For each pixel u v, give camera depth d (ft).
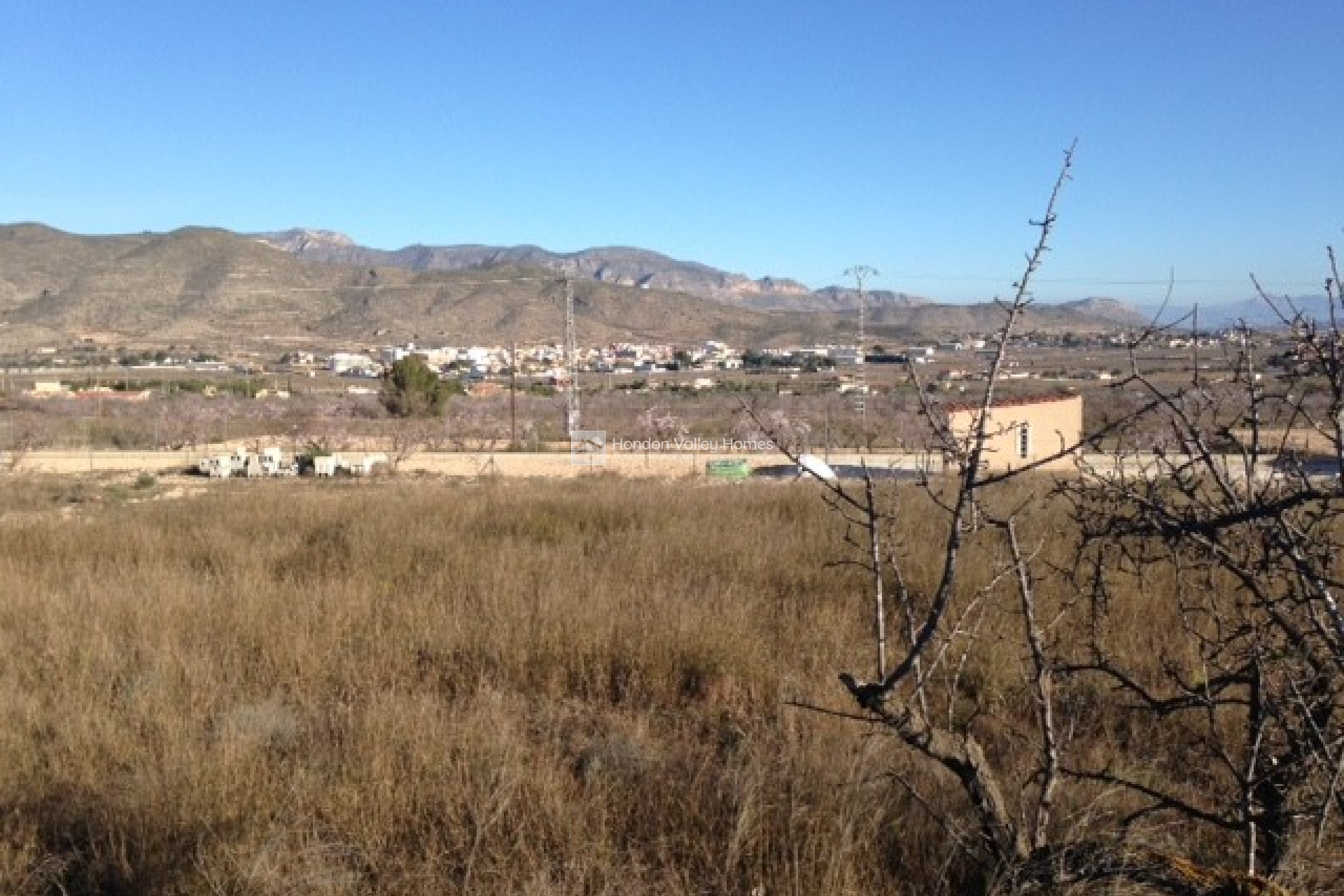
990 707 18.20
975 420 12.12
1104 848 10.68
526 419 180.34
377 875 13.61
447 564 32.91
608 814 14.87
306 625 24.44
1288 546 9.75
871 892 12.72
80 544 40.65
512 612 25.05
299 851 13.52
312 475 114.32
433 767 15.64
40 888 13.60
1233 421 10.43
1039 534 28.66
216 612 26.37
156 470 119.55
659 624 23.57
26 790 16.17
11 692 19.92
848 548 32.50
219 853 13.39
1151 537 11.89
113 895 13.69
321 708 20.21
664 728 19.52
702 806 15.06
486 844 13.88
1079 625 21.02
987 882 11.55
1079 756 16.05
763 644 23.04
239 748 16.33
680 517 43.65
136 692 19.76
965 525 12.08
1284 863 10.45
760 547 33.65
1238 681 11.37
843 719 17.24
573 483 78.07
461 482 95.40
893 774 13.25
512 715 19.35
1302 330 9.90
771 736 17.54
